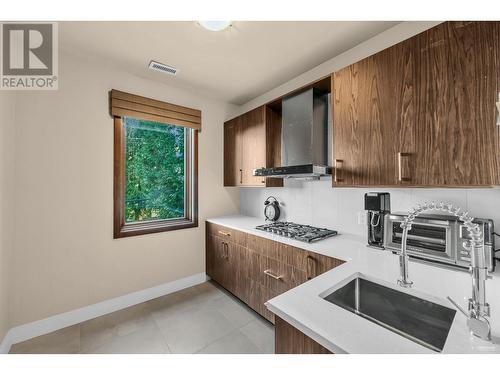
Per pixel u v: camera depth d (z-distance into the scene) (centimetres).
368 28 170
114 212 230
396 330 105
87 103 213
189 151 298
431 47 124
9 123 172
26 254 185
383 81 143
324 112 218
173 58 210
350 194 207
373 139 148
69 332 193
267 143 246
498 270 120
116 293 230
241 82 260
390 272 122
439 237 133
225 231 261
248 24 165
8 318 176
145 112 244
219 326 202
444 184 119
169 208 283
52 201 197
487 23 107
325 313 82
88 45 190
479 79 109
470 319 71
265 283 207
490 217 135
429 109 124
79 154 210
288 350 85
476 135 109
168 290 265
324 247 169
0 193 160
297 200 254
